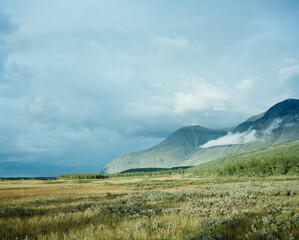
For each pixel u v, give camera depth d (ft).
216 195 95.45
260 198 72.43
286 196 83.51
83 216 48.55
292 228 29.63
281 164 385.29
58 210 63.52
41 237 30.83
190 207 54.49
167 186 202.59
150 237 28.43
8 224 39.45
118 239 28.63
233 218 36.94
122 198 103.24
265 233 26.14
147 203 76.48
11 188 223.92
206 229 30.07
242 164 463.42
